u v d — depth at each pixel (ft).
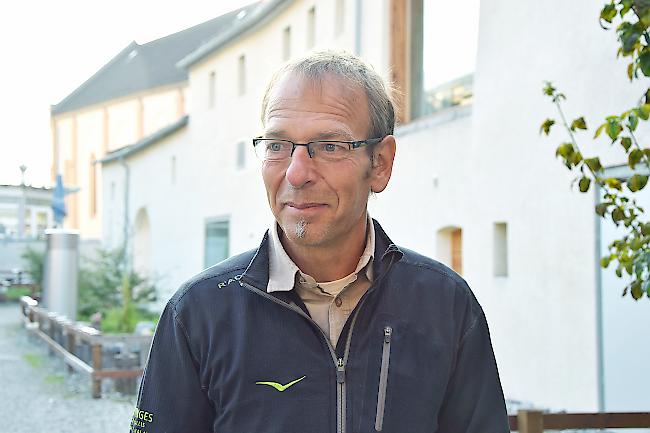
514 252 25.88
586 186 12.41
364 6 38.60
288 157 6.42
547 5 24.22
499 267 27.14
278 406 6.36
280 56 54.54
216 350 6.56
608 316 21.54
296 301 6.52
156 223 83.10
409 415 6.48
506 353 26.21
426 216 32.81
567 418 13.92
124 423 28.32
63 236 57.77
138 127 122.52
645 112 11.03
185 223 74.74
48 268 57.62
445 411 7.02
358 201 6.49
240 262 6.93
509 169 26.23
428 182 32.60
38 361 43.91
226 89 65.26
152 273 77.92
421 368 6.63
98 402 32.12
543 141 24.45
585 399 22.35
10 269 105.81
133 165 91.66
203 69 71.05
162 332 6.80
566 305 23.29
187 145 74.38
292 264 6.57
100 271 68.85
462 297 7.06
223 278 6.79
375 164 6.65
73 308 57.88
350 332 6.57
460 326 6.97
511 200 26.09
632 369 20.58
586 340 22.36
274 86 6.64
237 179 62.39
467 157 29.81
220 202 65.98
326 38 45.21
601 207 12.33
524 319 25.31
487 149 27.45
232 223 63.36
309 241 6.38
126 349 35.50
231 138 63.98
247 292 6.66
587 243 22.38
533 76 24.93
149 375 6.80
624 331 20.90
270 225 6.86
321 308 6.72
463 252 28.94
